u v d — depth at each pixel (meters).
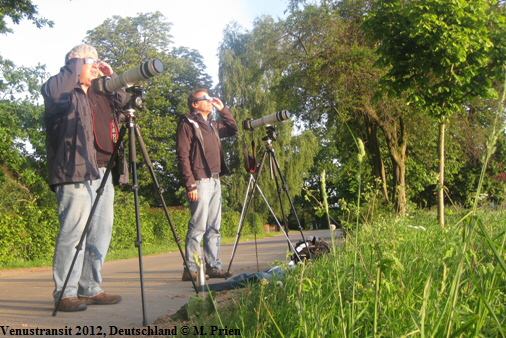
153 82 34.25
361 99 16.41
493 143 1.96
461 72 6.90
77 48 4.17
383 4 7.27
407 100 7.32
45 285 6.16
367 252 3.49
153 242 23.88
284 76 19.00
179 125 5.71
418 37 6.81
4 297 4.81
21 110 20.73
